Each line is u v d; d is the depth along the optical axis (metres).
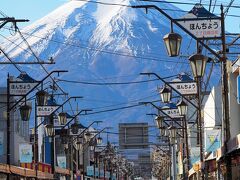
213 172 46.47
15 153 61.34
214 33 21.38
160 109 44.72
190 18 21.30
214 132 42.41
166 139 86.88
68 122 53.16
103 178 119.75
